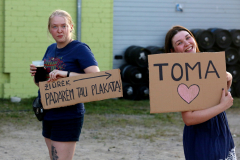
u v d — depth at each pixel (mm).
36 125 6797
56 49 3045
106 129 6613
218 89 2434
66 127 2887
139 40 11117
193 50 2654
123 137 6023
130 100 10398
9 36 9656
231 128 6918
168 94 2406
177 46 2645
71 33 3076
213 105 2424
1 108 8312
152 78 2410
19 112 7934
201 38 10773
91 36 10172
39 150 5121
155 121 7418
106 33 10258
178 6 11312
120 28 10953
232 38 11055
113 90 2814
